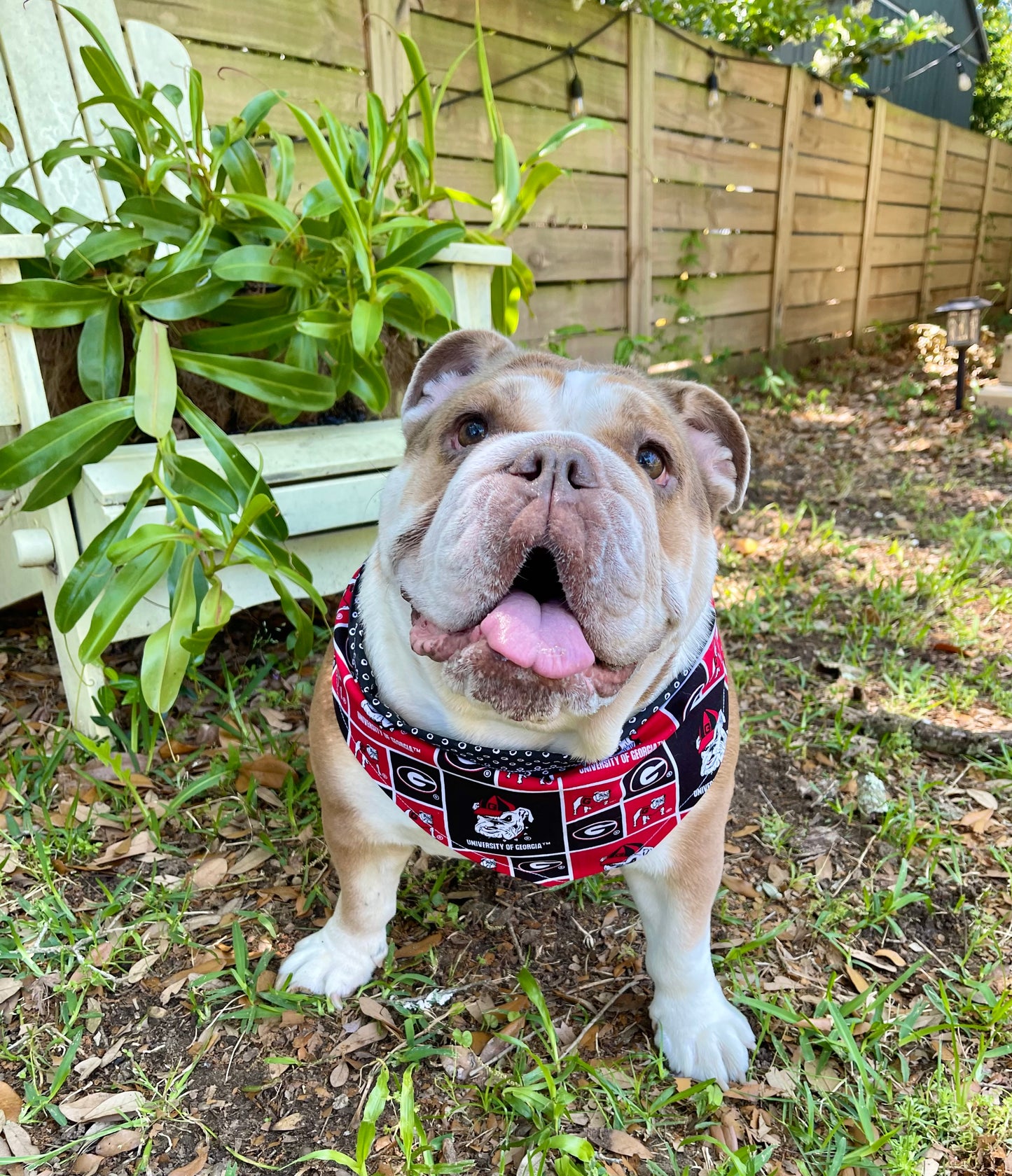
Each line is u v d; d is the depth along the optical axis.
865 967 0.88
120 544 0.87
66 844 0.94
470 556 0.55
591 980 0.85
